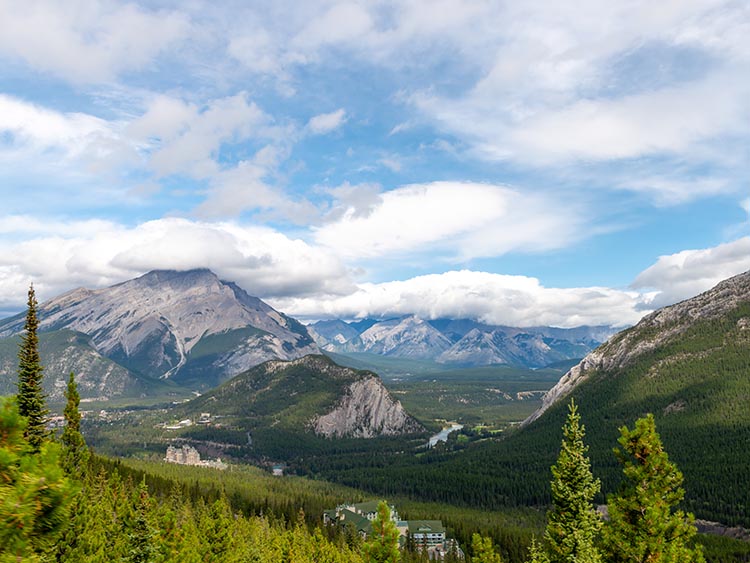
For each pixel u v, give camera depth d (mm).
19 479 14336
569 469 49906
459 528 175875
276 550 109500
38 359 64875
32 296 65500
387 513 45812
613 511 37500
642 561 35781
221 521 89750
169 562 67062
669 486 36500
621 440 38156
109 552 61219
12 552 13812
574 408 51344
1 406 15453
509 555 147750
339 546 145125
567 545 47781
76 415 72875
